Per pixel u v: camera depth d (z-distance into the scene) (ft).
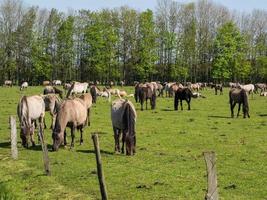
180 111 126.52
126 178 48.24
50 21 352.49
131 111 60.03
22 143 67.31
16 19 345.31
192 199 40.70
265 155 60.90
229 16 383.65
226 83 358.43
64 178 48.60
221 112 124.36
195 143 71.20
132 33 343.26
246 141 73.05
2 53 333.42
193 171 51.13
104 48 330.95
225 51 324.19
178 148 66.59
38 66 336.49
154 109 132.16
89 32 326.24
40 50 339.16
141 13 332.60
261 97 205.87
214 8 374.43
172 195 41.96
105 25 334.24
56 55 348.38
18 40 341.62
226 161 57.00
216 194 30.27
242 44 336.08
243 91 109.09
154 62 331.77
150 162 56.24
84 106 68.59
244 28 389.19
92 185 45.68
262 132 83.56
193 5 363.76
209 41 362.74
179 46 346.74
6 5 341.21
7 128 88.33
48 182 47.11
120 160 57.41
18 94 201.16
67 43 344.08
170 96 195.11
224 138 76.28
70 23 342.44
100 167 37.11
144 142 72.02
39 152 63.67
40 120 73.92
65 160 57.82
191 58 354.74
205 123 97.91
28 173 50.90
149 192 43.04
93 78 357.00
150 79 362.33
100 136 78.54
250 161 57.00
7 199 33.17
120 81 349.41
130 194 42.55
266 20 383.04
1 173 51.37
